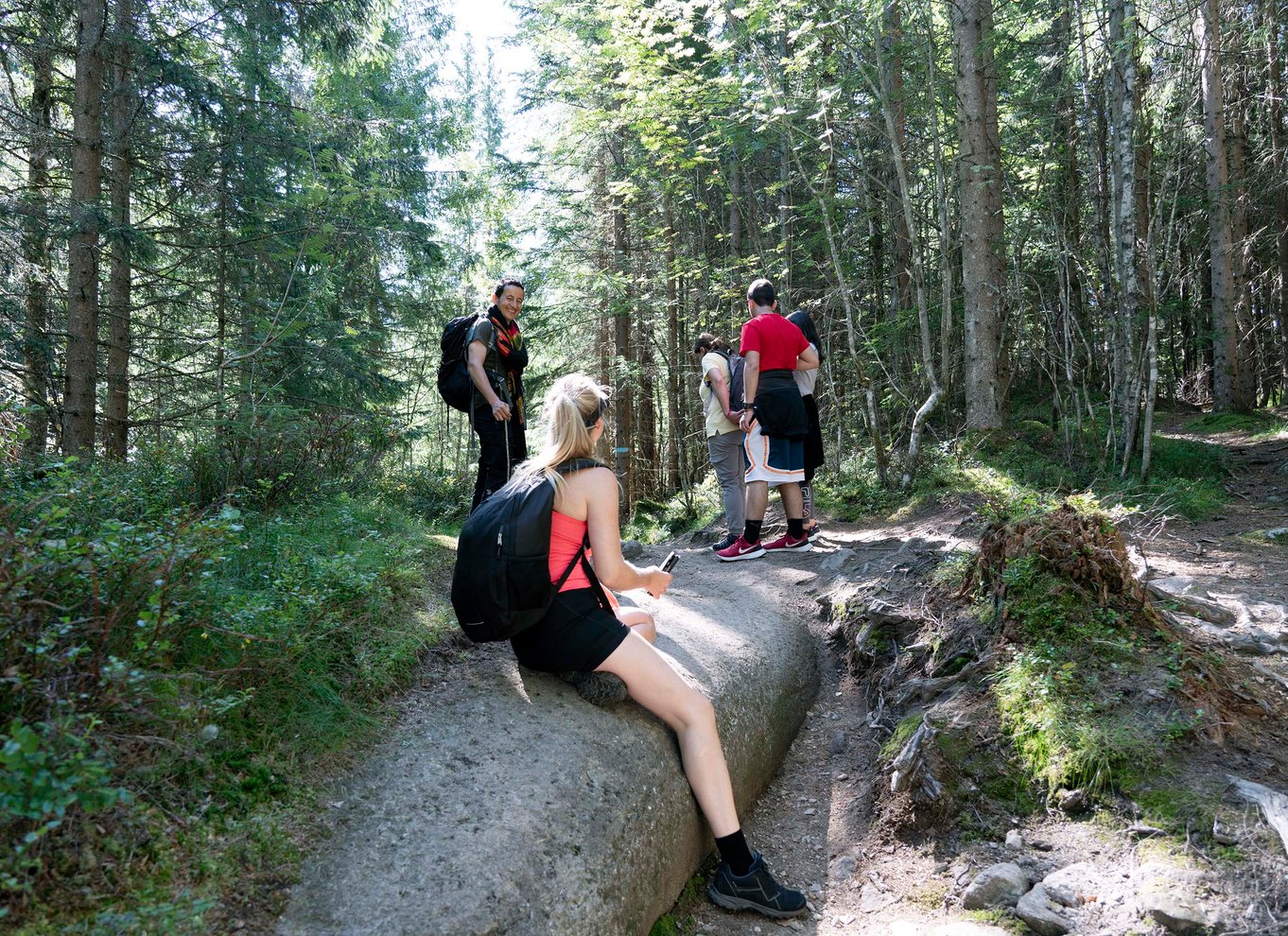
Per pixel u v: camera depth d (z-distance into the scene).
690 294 14.81
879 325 9.99
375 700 2.74
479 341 4.56
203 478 4.62
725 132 9.23
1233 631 3.74
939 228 9.45
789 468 5.75
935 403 7.70
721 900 2.68
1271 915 2.16
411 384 14.38
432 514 7.28
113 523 2.30
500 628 2.61
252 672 2.54
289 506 4.71
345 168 8.59
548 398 2.80
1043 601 3.44
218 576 3.14
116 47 7.95
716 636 3.94
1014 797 2.85
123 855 1.81
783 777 3.55
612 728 2.75
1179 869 2.35
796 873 2.93
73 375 7.73
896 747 3.24
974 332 8.38
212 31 9.36
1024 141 11.53
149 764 2.04
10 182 9.73
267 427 5.14
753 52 8.99
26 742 1.57
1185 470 7.77
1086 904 2.37
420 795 2.30
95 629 2.09
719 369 5.92
